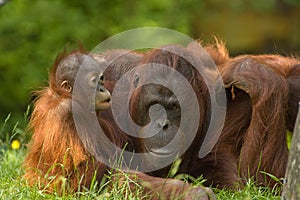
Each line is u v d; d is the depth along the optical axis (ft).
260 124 35.12
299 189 27.94
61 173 32.42
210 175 35.76
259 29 91.09
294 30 91.50
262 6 90.94
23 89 78.74
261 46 91.30
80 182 31.14
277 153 35.17
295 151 28.25
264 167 35.04
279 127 35.19
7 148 44.16
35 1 84.12
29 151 35.40
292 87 37.45
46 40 81.61
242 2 91.25
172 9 84.28
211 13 90.22
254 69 35.76
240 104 36.81
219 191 33.42
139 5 84.12
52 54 80.43
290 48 91.61
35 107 34.68
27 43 81.87
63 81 33.19
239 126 36.86
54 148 32.32
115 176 31.55
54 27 82.58
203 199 28.91
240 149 37.06
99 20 83.66
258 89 35.22
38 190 31.83
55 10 83.30
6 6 84.17
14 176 36.35
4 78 79.66
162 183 30.78
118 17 83.92
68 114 32.19
